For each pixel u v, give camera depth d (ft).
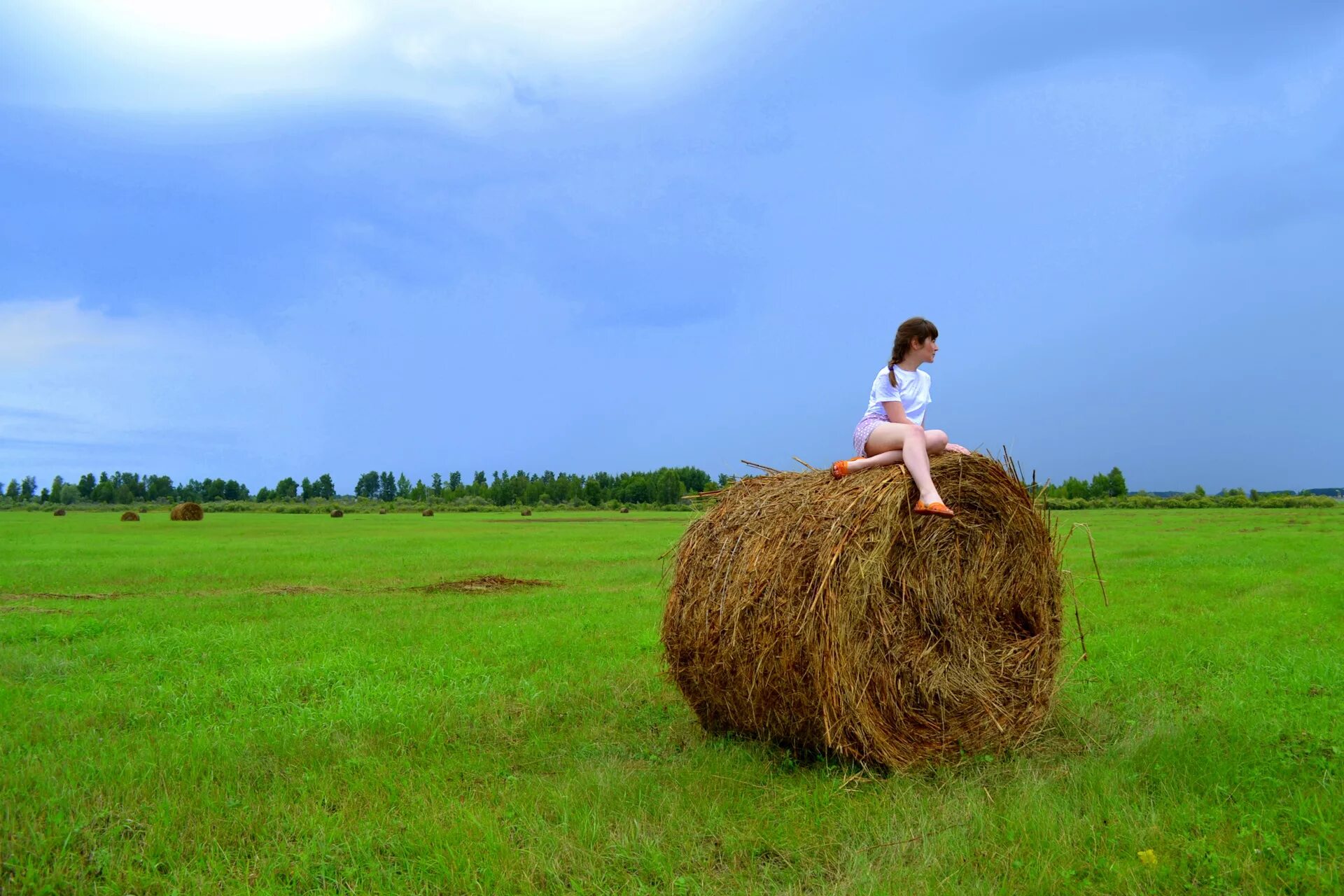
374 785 16.57
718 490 22.34
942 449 19.53
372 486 482.69
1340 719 19.80
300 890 12.73
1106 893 12.19
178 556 75.15
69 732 20.12
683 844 13.96
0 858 13.25
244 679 24.94
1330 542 82.89
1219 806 14.66
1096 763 17.26
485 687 24.06
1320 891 11.89
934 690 18.72
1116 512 212.64
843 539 17.57
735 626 19.11
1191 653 28.09
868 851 13.69
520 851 13.57
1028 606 20.58
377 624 35.70
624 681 25.68
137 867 13.35
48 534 118.42
